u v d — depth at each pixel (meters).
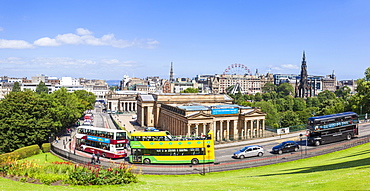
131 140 66.25
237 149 83.31
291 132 105.50
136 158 65.69
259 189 33.06
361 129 93.38
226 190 33.38
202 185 38.12
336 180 32.62
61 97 130.50
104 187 36.31
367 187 26.75
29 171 40.53
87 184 37.22
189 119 97.00
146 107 150.88
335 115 79.94
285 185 34.28
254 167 59.31
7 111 88.94
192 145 65.81
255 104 188.25
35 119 92.06
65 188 35.00
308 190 30.02
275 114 161.12
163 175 54.84
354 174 34.47
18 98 92.06
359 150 62.91
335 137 78.19
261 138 98.69
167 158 65.44
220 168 58.28
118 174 39.16
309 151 69.00
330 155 63.72
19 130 88.56
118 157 72.06
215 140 102.06
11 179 38.78
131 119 186.25
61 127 115.19
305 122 159.00
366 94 120.56
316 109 188.25
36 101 94.75
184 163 65.56
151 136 66.44
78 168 39.66
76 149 84.19
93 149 77.50
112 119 179.62
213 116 103.12
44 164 45.69
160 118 139.75
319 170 44.75
